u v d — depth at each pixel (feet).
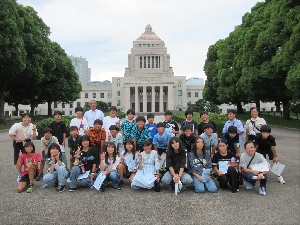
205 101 214.69
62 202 25.58
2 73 109.91
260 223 20.79
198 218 21.76
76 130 32.73
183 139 31.78
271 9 102.94
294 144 61.36
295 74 76.07
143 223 20.84
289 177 34.30
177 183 27.94
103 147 34.40
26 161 29.66
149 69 314.76
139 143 34.12
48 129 34.19
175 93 319.06
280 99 119.75
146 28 347.97
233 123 36.17
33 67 116.26
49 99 172.45
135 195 27.68
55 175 29.89
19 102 187.93
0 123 116.16
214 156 30.63
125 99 289.94
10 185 31.30
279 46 95.45
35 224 20.83
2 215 22.49
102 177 28.91
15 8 104.83
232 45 146.61
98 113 41.01
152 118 38.34
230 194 27.86
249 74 104.12
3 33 93.71
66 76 175.73
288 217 21.79
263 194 27.43
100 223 20.89
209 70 189.88
